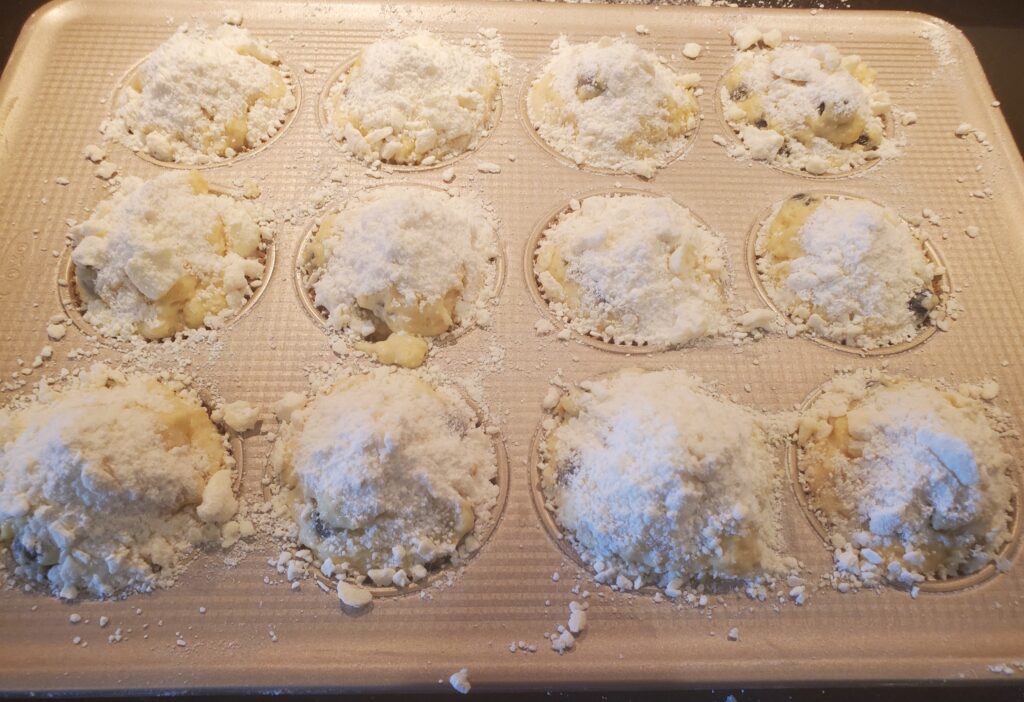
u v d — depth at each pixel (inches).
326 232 10.4
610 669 7.8
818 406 9.5
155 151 11.1
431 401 9.0
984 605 8.4
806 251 10.5
